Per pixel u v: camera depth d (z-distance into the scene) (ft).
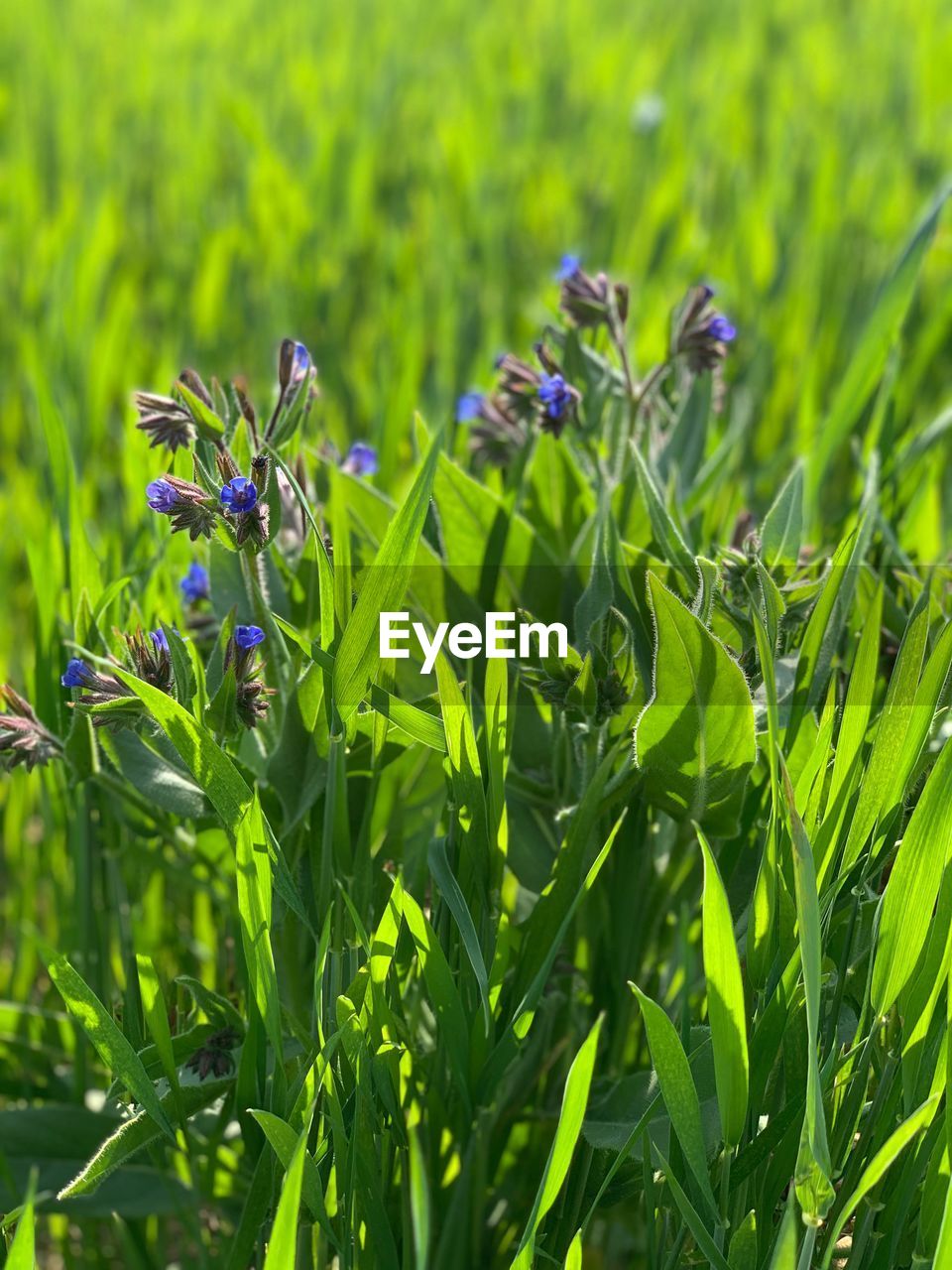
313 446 3.07
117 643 2.59
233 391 2.51
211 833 2.74
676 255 5.30
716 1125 2.34
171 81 8.82
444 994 2.37
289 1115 2.34
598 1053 2.66
